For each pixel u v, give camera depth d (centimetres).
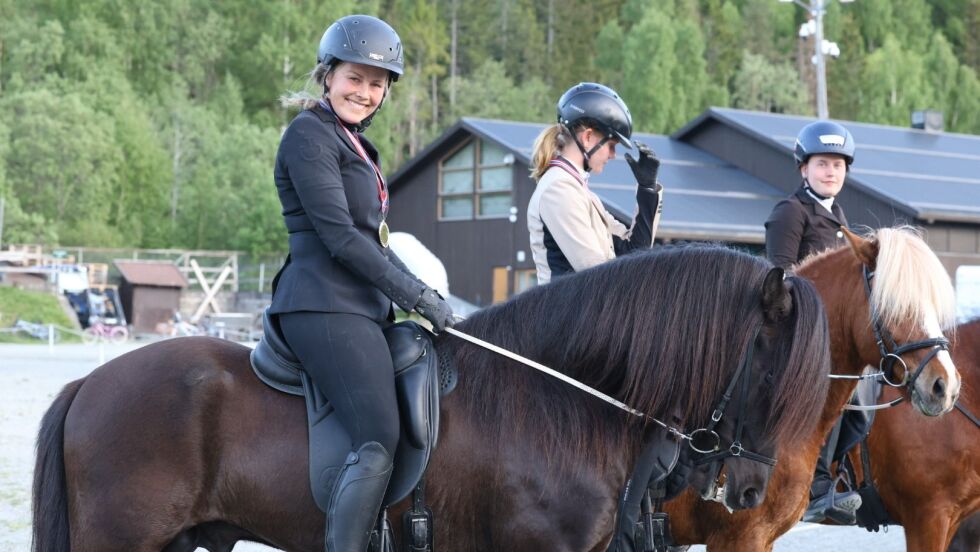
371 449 317
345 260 324
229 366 341
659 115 6875
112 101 5525
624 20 8700
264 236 4438
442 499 331
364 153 348
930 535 470
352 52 339
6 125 4959
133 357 343
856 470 489
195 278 4166
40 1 6344
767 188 2523
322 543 328
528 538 328
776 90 7625
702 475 341
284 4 6869
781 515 405
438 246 2995
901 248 395
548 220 429
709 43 8312
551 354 349
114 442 324
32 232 4491
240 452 328
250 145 5362
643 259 351
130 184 5284
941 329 397
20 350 2362
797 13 9194
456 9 8319
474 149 2902
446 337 355
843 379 419
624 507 340
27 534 618
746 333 334
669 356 338
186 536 333
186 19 6688
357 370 321
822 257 436
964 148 2652
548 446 331
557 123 449
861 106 7494
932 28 9138
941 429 465
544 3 8688
